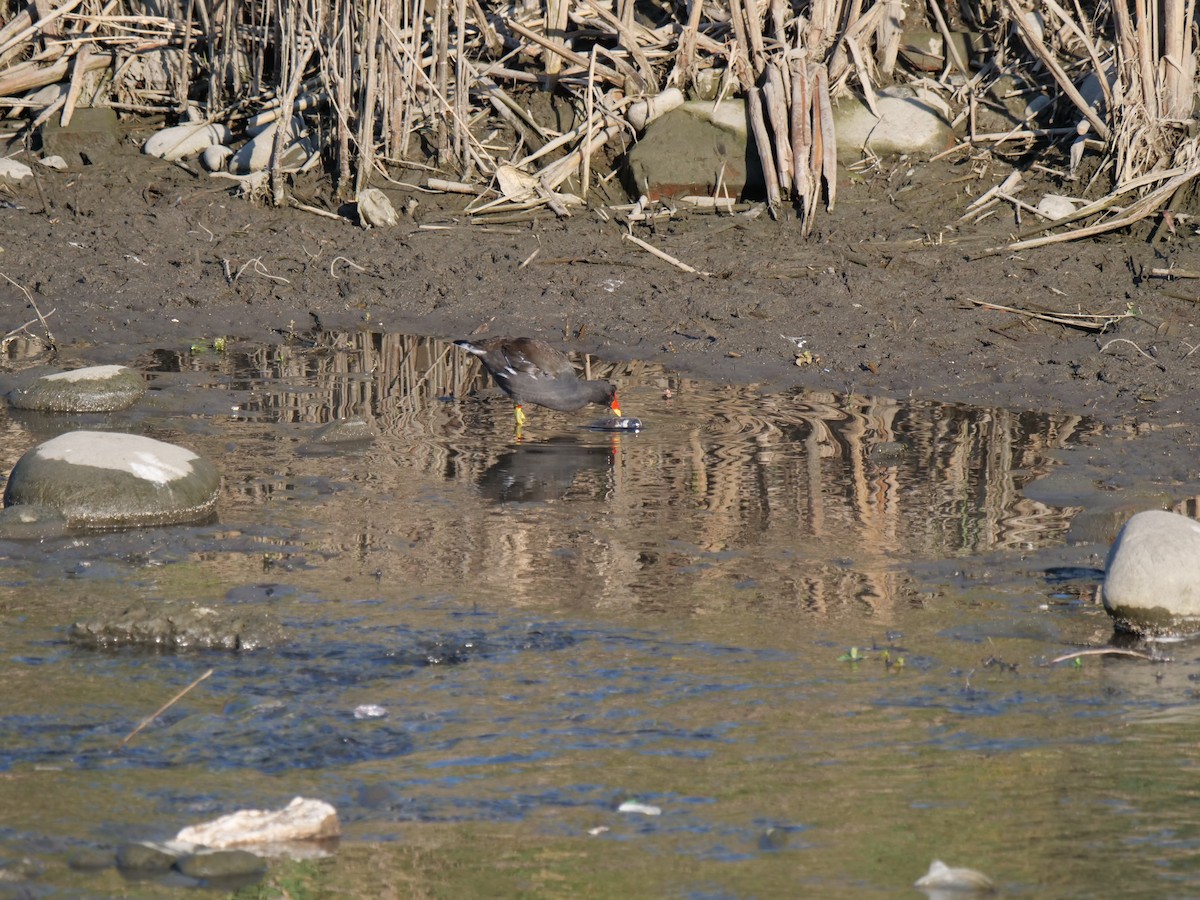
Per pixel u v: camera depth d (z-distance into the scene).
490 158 48.91
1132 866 15.13
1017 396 34.72
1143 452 30.23
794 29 50.19
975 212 45.09
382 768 17.39
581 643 21.08
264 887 14.91
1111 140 45.19
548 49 49.97
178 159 51.62
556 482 29.08
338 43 48.66
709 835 15.86
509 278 44.03
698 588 23.34
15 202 48.72
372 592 23.09
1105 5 49.34
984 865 15.17
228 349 40.00
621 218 46.94
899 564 24.38
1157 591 21.20
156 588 23.16
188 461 27.45
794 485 28.66
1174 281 39.88
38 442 31.23
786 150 46.09
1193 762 17.44
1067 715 18.78
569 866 15.26
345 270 45.38
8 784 16.94
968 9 52.41
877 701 19.20
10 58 54.69
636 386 36.31
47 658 20.39
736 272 42.94
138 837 15.86
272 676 19.91
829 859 15.35
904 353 37.62
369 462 30.52
